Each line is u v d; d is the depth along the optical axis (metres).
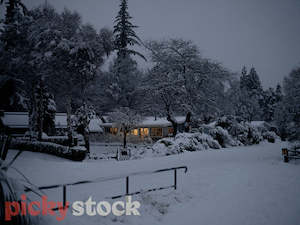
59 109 53.38
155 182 9.38
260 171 12.82
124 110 34.12
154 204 7.08
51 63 23.47
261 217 6.86
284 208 7.57
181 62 33.53
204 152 20.09
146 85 35.09
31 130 28.27
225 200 8.09
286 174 12.23
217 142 24.64
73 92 26.41
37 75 24.81
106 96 45.16
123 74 47.69
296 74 23.03
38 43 23.58
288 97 22.66
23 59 24.52
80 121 30.98
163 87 32.53
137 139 41.25
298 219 6.80
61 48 22.97
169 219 6.38
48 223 4.57
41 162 12.06
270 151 22.27
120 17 49.88
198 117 36.88
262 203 7.96
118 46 48.88
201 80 34.22
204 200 7.99
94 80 27.75
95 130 47.78
